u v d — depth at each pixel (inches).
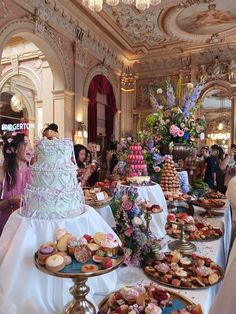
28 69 294.2
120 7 248.5
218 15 262.8
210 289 49.8
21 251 44.1
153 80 373.7
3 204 70.3
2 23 185.3
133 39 318.7
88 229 50.7
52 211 48.5
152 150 116.0
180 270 53.9
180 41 323.6
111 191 84.6
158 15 265.0
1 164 74.3
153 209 68.8
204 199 111.2
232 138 320.8
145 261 57.9
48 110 268.4
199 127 118.3
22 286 42.9
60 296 44.3
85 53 287.3
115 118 370.9
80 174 114.3
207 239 76.8
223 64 331.9
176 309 42.0
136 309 40.0
